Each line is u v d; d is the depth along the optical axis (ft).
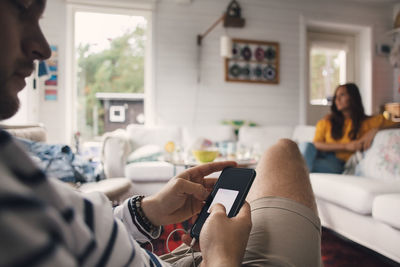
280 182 2.11
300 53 15.75
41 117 12.80
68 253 0.63
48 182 0.73
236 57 14.84
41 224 0.57
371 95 16.80
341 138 8.73
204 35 13.94
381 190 5.56
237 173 2.03
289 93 15.61
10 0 0.87
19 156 0.67
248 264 1.64
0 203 0.51
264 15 15.26
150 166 9.48
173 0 14.02
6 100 0.92
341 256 5.78
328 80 17.20
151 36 13.96
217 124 14.67
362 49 17.28
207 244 1.42
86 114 14.02
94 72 14.07
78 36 13.75
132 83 14.43
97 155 13.52
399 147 6.54
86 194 1.19
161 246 2.56
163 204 2.11
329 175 7.03
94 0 13.15
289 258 1.64
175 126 12.78
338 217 6.39
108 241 0.97
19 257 0.51
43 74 11.69
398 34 16.84
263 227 1.82
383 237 5.23
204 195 2.16
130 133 12.16
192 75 14.33
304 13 15.76
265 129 13.35
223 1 14.67
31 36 0.95
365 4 16.75
